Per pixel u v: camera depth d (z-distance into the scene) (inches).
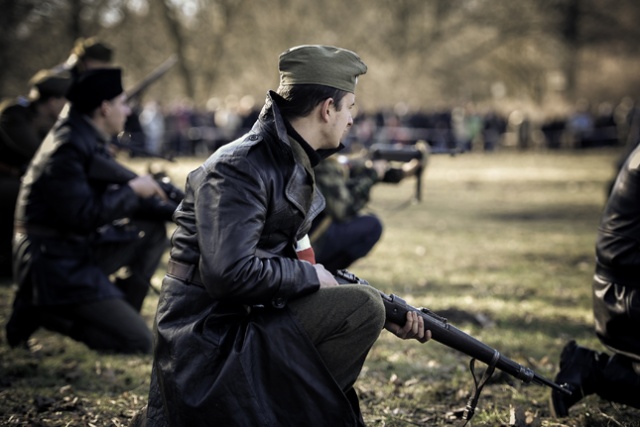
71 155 179.5
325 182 209.5
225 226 103.3
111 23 1167.6
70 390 161.9
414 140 1146.7
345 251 216.4
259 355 105.9
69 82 240.2
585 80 2015.3
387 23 1568.7
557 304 249.1
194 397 104.0
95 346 186.7
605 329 135.9
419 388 165.0
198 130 971.3
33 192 183.5
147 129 921.5
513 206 562.9
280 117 109.6
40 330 213.6
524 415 140.4
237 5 1321.4
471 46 1790.1
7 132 241.8
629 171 134.8
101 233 191.8
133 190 183.9
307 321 109.8
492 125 1229.7
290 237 112.0
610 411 149.6
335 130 113.5
